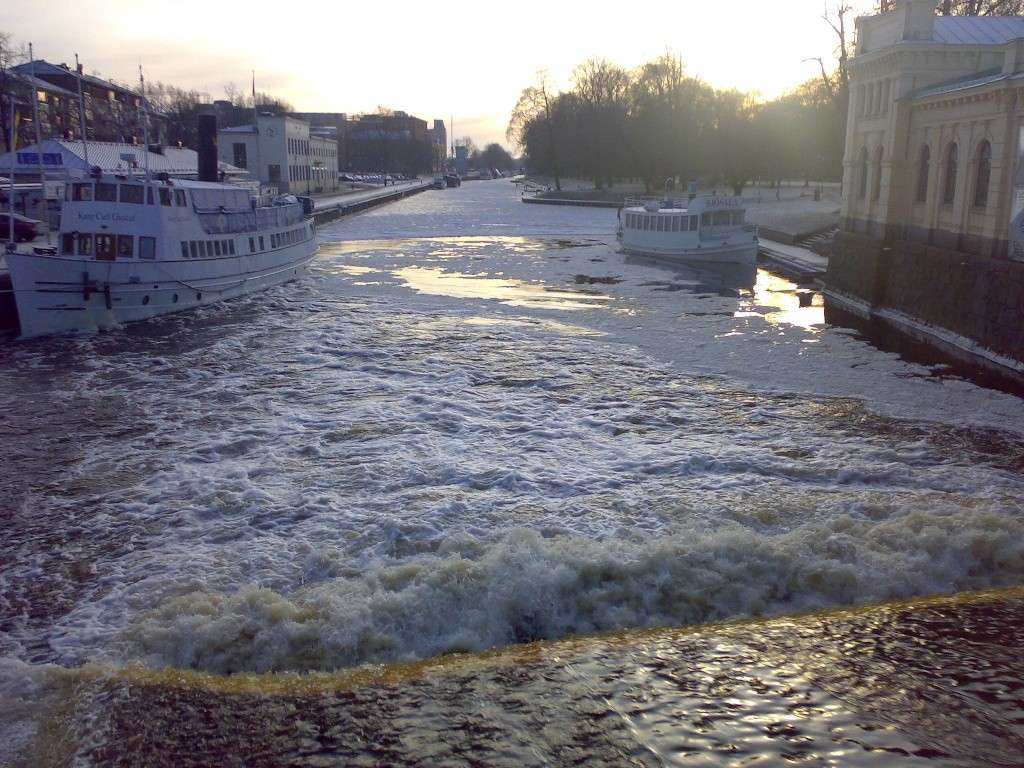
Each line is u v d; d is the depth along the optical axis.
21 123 79.75
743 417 21.08
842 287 38.84
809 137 104.38
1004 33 35.03
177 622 11.13
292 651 10.88
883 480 16.84
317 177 129.50
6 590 12.70
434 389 23.66
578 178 168.62
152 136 108.31
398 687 9.91
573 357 27.61
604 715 9.25
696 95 118.62
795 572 12.67
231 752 8.78
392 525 14.46
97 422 20.89
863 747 8.62
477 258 57.72
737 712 9.27
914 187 33.94
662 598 12.21
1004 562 13.16
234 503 15.68
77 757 8.73
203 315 35.06
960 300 28.30
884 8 59.72
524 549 12.72
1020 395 23.09
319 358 27.47
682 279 47.59
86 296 31.42
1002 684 9.76
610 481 16.62
